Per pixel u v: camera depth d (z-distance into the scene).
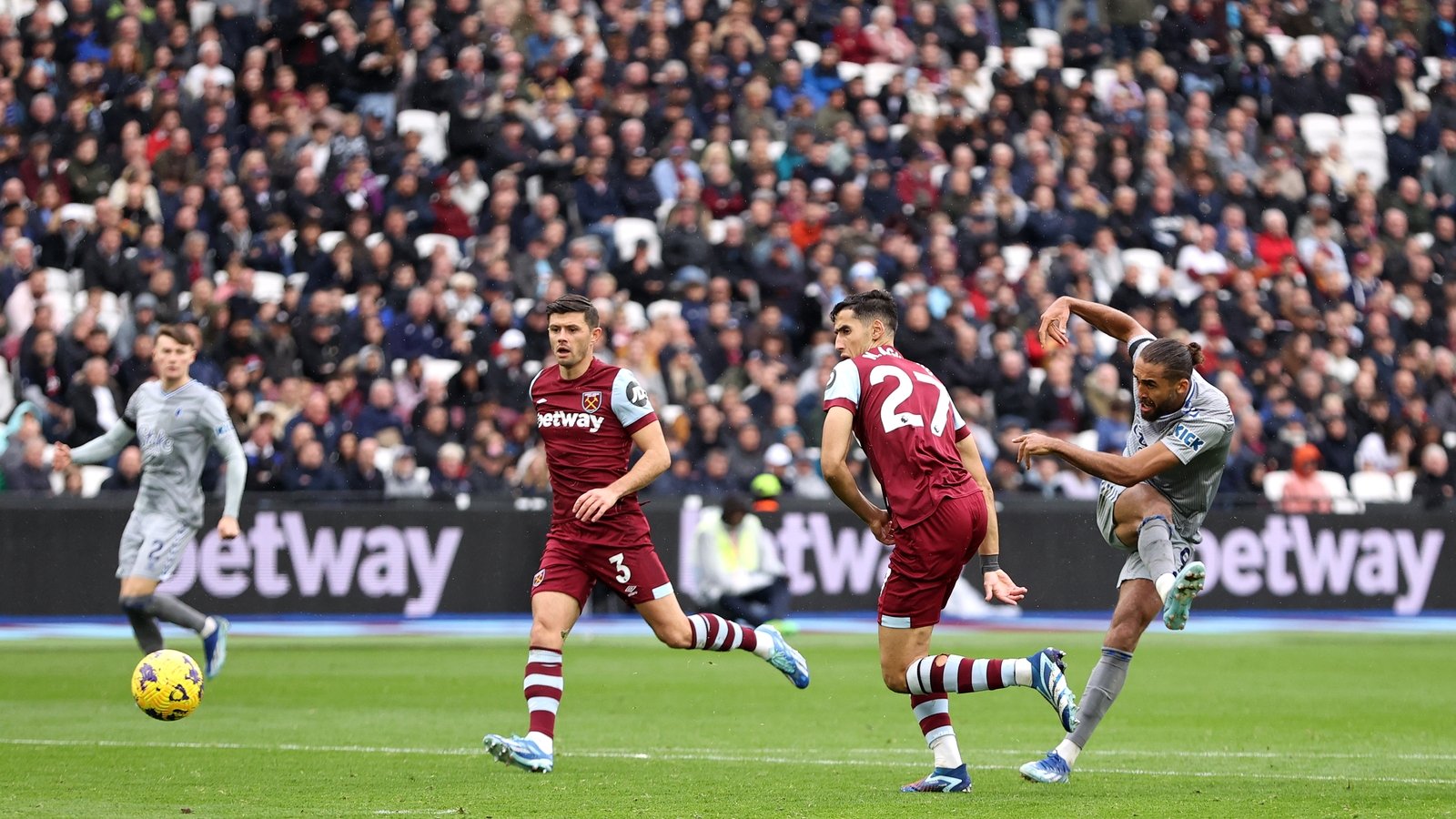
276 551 31.98
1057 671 12.23
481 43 43.22
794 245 40.25
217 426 19.53
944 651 28.61
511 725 18.50
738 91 44.47
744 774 14.11
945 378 37.91
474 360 36.09
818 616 34.31
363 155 40.34
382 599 32.62
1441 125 50.09
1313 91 50.88
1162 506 13.61
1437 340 45.41
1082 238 44.03
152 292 35.84
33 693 21.72
